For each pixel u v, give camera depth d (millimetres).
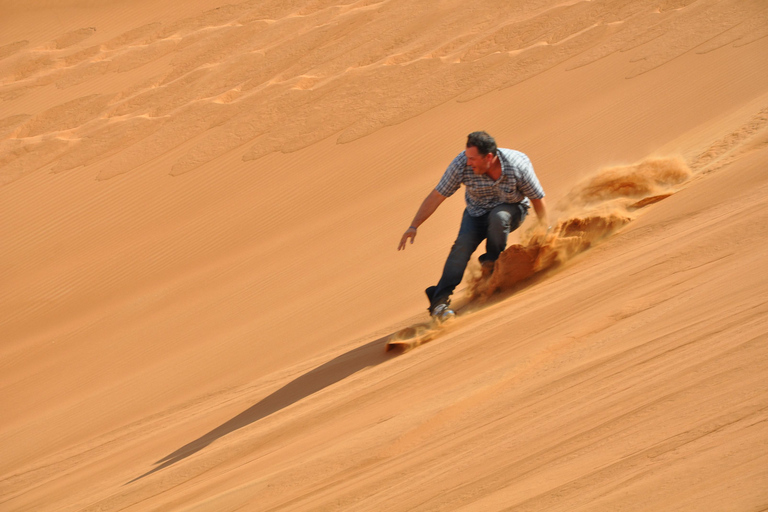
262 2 110500
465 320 18016
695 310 9281
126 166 73625
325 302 36719
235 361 33312
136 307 50219
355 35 92562
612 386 7871
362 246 45188
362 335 26625
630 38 70688
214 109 80938
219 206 62312
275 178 64875
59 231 64875
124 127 82188
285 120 74562
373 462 9383
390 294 33594
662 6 75188
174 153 74125
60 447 30719
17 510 20141
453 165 19109
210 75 91438
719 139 28281
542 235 19703
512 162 18766
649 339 9008
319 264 44906
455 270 19422
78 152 78938
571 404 7996
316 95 78438
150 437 23203
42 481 24031
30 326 52469
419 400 11578
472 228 19906
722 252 11805
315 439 12258
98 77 99250
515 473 6727
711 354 7293
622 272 13891
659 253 13992
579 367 9305
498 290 19797
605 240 19641
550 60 72188
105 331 48188
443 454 8375
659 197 21906
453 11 91688
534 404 8633
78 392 39969
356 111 72875
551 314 13273
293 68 88688
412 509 6965
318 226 53812
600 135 53719
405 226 45750
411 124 68062
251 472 11844
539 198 19422
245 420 18719
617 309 11211
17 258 62031
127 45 107812
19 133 89688
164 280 53688
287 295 41688
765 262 9664
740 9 68062
